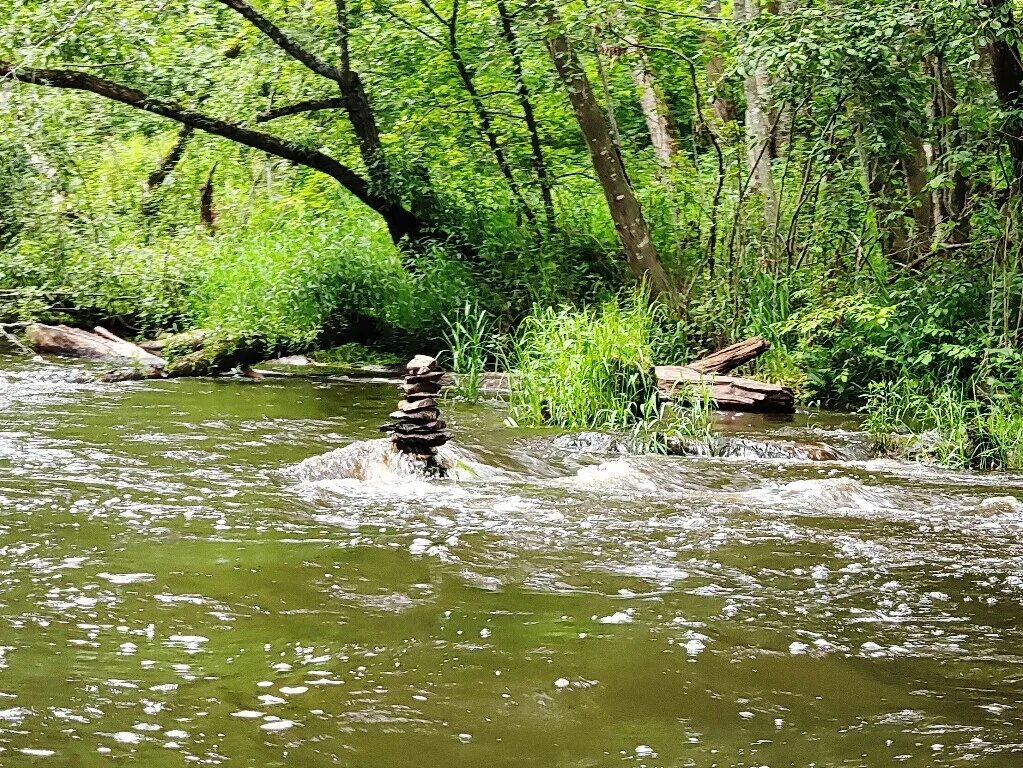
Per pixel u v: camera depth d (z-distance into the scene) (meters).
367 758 2.85
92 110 16.58
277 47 15.99
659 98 18.23
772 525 5.98
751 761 2.90
